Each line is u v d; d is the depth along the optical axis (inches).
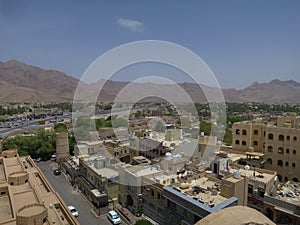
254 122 2308.1
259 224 417.4
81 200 1969.7
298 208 1236.5
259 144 2086.6
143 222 1365.7
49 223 981.8
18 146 3122.5
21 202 1194.0
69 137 3093.0
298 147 1755.7
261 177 1487.5
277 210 1293.1
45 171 2770.7
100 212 1731.1
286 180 1815.9
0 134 4409.5
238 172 1256.8
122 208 1726.1
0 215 1092.5
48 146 3243.1
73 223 1008.2
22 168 1807.3
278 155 1855.3
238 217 432.5
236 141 2207.2
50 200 1255.5
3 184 1408.7
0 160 2027.6
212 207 1067.3
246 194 1261.1
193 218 1131.9
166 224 1304.1
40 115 7283.5
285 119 1956.2
